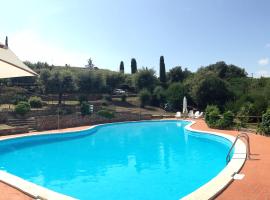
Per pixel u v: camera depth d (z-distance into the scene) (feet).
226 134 71.46
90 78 147.84
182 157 57.98
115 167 51.52
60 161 56.95
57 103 123.65
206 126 93.20
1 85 136.77
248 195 29.27
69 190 39.60
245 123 80.69
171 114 138.92
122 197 36.45
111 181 43.19
